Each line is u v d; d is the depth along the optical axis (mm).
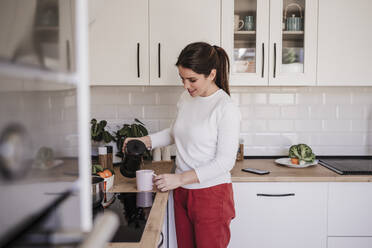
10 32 303
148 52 2176
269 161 2488
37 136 351
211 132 1598
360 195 2049
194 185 1618
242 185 2041
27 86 332
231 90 2561
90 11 1516
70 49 424
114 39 2166
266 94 2564
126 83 2191
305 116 2576
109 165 2107
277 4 2182
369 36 2217
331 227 2066
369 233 2068
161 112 2553
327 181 2037
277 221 2061
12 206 311
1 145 294
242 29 2215
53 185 386
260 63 2207
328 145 2582
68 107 419
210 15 2168
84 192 463
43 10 360
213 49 1577
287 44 2232
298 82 2227
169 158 2439
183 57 1511
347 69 2230
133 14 2158
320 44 2217
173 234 1935
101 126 2326
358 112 2584
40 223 359
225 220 1616
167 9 2164
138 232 1041
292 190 2047
